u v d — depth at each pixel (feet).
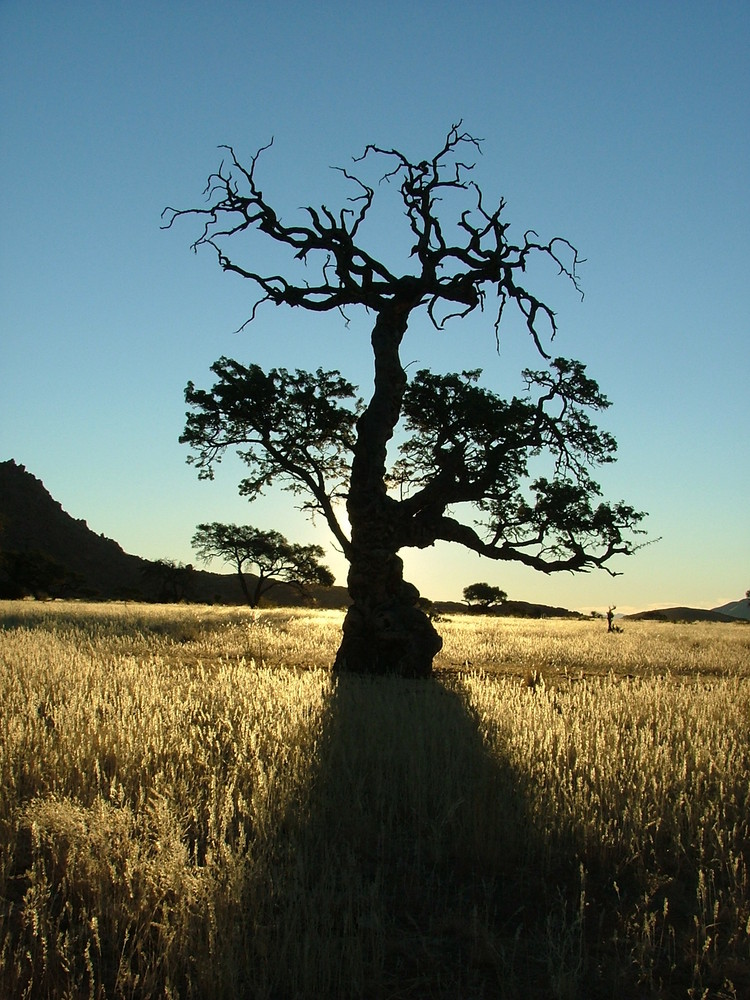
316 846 22.63
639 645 105.81
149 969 16.06
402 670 69.62
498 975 17.26
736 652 97.60
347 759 31.17
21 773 27.35
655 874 21.53
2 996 14.96
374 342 73.67
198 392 80.28
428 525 73.20
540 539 76.07
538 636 124.06
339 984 16.17
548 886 21.89
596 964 17.62
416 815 25.88
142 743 30.78
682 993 16.78
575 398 75.87
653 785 27.78
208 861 19.88
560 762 31.91
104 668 52.65
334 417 81.05
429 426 78.74
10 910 17.56
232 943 16.56
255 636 96.89
